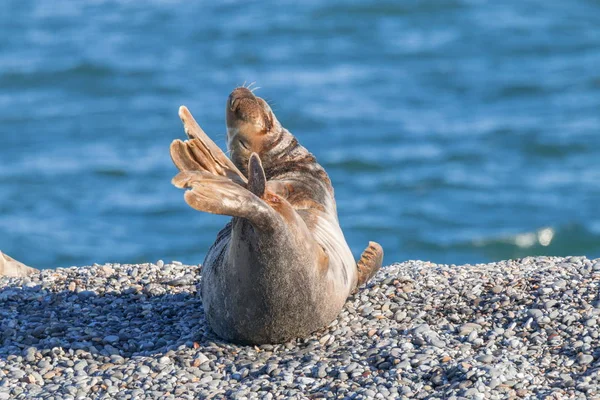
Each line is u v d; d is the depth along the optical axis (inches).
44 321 1453.0
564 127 5369.1
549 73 6658.5
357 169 4771.2
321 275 1248.8
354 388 1147.9
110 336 1376.7
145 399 1164.5
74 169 4872.0
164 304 1525.6
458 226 3969.0
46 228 4015.8
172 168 4879.4
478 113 5767.7
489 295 1450.5
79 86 6658.5
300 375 1199.6
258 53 7411.4
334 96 6156.5
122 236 3951.8
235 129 1441.9
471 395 1090.7
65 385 1213.1
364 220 4030.5
